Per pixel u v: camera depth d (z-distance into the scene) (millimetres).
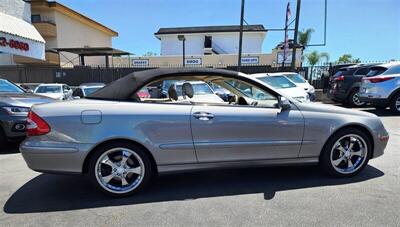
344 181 4238
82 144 3645
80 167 3691
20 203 3758
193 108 3918
